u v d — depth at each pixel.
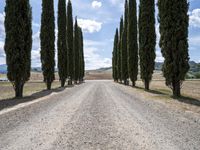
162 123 11.22
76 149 7.32
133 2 45.06
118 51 70.94
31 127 10.39
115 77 83.50
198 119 12.20
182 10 22.56
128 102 19.86
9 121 11.71
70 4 59.31
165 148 7.42
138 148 7.42
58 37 47.69
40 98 23.23
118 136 8.88
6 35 23.64
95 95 26.83
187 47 22.58
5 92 32.22
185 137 8.70
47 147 7.51
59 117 12.90
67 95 26.86
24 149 7.31
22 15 23.94
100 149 7.32
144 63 34.66
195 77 115.69
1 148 7.43
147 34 34.31
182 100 20.86
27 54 24.31
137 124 11.02
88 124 11.05
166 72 23.17
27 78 24.56
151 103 19.02
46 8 38.16
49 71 37.84
